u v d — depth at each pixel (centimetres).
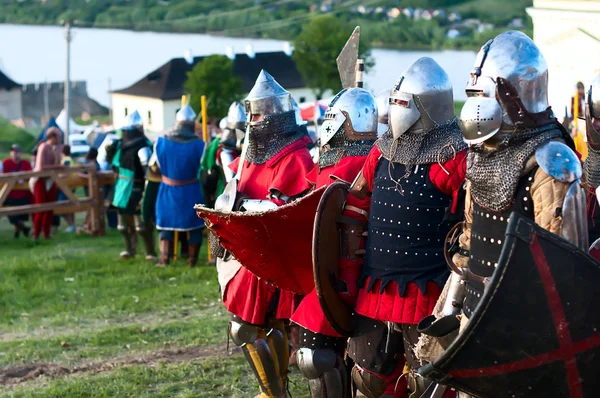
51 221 1462
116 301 929
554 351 329
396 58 4831
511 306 329
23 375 674
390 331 467
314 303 498
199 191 1084
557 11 2055
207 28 8969
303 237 501
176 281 1027
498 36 382
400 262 451
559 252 328
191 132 1089
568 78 2033
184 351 711
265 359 553
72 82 6888
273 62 5297
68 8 12706
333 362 495
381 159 468
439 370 343
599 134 476
